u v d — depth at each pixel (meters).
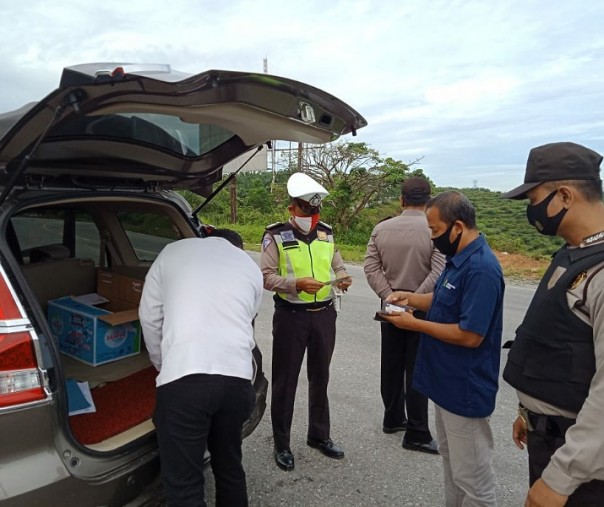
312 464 2.90
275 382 2.90
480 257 1.99
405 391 3.25
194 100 1.64
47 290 3.02
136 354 2.98
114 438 1.96
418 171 20.55
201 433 1.86
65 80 1.50
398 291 2.80
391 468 2.88
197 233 3.05
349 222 20.12
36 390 1.57
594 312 1.36
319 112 1.98
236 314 2.00
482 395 1.99
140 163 2.50
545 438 1.54
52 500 1.58
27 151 1.79
